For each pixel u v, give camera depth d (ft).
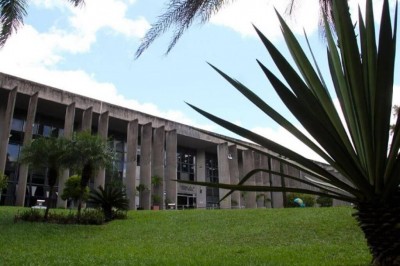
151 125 101.30
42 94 84.07
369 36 9.02
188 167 126.52
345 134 9.37
